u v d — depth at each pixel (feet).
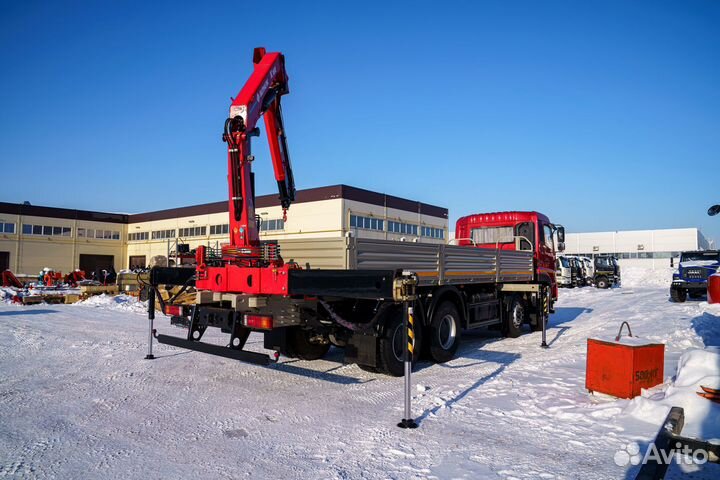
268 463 12.64
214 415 16.65
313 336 23.88
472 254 28.45
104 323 41.42
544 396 18.83
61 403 17.97
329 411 17.12
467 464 12.55
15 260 145.69
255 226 21.81
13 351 28.07
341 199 113.70
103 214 165.48
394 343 22.07
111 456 13.08
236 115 20.77
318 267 20.45
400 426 15.46
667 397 16.29
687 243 183.42
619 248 196.13
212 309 20.80
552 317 49.65
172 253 26.78
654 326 38.19
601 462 12.62
